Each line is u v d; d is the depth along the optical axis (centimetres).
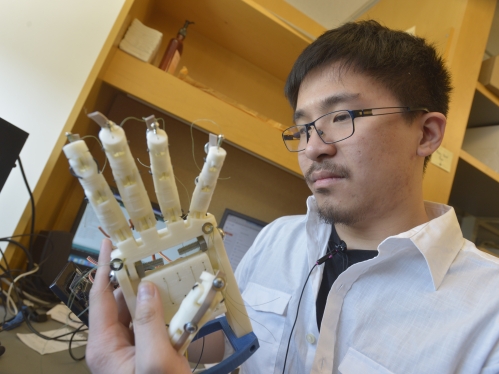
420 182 63
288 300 68
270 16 111
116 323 39
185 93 101
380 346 53
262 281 76
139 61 97
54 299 92
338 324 58
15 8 98
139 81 96
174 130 129
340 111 56
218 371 38
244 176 141
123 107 122
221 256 40
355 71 57
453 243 60
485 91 131
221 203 137
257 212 142
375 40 60
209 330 47
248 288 77
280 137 112
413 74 59
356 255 65
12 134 78
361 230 65
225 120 105
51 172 86
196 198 37
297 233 84
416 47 62
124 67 95
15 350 62
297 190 149
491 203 174
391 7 140
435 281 55
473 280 55
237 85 142
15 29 98
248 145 108
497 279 54
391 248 57
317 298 65
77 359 66
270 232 90
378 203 57
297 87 68
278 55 132
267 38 123
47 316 82
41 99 97
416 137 59
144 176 121
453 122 121
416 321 53
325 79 59
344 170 55
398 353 51
